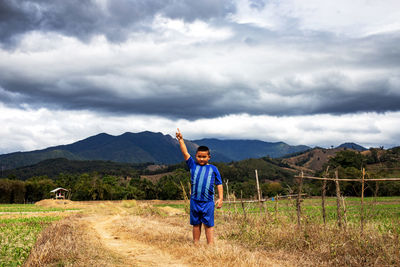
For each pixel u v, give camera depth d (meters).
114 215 22.59
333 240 6.93
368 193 34.06
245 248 7.45
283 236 7.93
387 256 5.98
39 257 6.02
